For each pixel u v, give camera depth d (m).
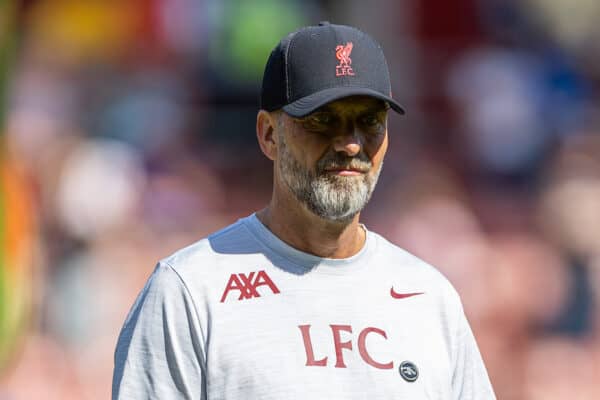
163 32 50.59
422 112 47.16
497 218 43.47
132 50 50.22
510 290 39.53
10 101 26.95
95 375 34.94
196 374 12.96
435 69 48.00
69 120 45.59
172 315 13.12
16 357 25.50
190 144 45.53
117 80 48.09
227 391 12.82
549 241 40.34
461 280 39.78
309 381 12.91
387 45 48.06
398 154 44.84
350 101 13.23
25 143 42.94
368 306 13.55
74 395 34.00
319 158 13.22
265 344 13.02
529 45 53.34
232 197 44.12
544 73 49.94
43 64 47.97
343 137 13.16
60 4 49.84
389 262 14.04
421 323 13.70
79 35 49.69
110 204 39.66
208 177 44.34
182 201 42.72
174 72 49.56
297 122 13.30
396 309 13.65
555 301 38.78
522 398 36.88
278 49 13.78
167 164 44.31
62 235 38.06
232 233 13.93
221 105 48.91
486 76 48.28
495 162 46.16
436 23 53.75
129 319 13.49
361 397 13.01
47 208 38.41
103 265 38.06
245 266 13.56
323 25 13.80
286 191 13.65
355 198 13.24
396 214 42.38
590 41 53.97
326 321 13.31
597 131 47.62
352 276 13.70
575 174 43.72
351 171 13.27
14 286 22.20
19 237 23.19
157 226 41.59
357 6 53.09
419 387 13.26
